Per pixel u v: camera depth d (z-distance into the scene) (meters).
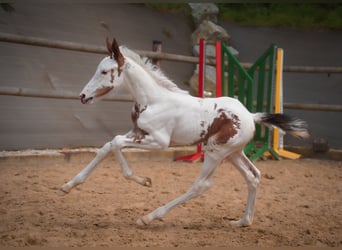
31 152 9.32
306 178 9.26
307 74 17.12
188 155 10.54
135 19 17.75
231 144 5.67
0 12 14.39
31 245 4.80
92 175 8.45
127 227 5.63
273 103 10.92
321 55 17.78
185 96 5.88
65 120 11.41
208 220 6.12
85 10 16.88
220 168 9.62
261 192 7.89
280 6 21.06
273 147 11.34
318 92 15.92
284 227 5.94
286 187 8.38
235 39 18.55
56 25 15.09
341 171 10.12
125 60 5.74
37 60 13.16
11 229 5.32
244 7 20.97
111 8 17.86
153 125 5.68
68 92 9.87
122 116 12.55
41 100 11.86
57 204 6.54
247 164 6.02
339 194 8.04
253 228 5.83
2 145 9.49
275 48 10.69
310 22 19.89
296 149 11.96
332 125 14.02
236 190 7.89
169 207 5.61
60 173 8.37
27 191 7.12
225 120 5.69
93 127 11.53
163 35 17.41
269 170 9.81
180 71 15.97
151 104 5.75
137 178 5.79
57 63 13.40
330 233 5.74
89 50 10.15
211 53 16.62
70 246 4.80
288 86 16.19
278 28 19.78
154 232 5.46
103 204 6.67
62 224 5.64
